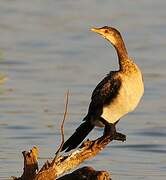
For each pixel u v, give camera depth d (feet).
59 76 89.61
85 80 87.30
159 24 125.39
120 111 42.47
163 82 86.48
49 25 125.70
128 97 42.14
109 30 44.06
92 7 140.15
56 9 139.03
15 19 130.00
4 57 100.63
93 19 129.29
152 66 95.30
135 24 125.49
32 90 82.28
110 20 128.26
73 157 41.32
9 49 106.93
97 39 115.85
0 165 54.75
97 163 56.24
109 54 104.01
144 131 66.85
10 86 84.17
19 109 73.97
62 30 121.90
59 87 83.82
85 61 99.14
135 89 42.27
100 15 132.57
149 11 136.46
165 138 64.59
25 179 40.93
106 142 42.19
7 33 119.34
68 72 92.02
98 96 42.45
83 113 72.13
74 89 82.84
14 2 146.30
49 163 41.06
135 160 57.31
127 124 69.62
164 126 68.54
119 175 53.26
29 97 79.10
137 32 119.75
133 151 60.08
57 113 72.33
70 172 45.62
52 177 40.93
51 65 96.48
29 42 112.68
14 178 41.29
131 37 116.16
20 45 110.22
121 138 42.57
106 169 54.65
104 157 57.98
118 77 42.24
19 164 55.01
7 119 69.92
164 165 55.88
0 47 108.27
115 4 143.13
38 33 119.44
